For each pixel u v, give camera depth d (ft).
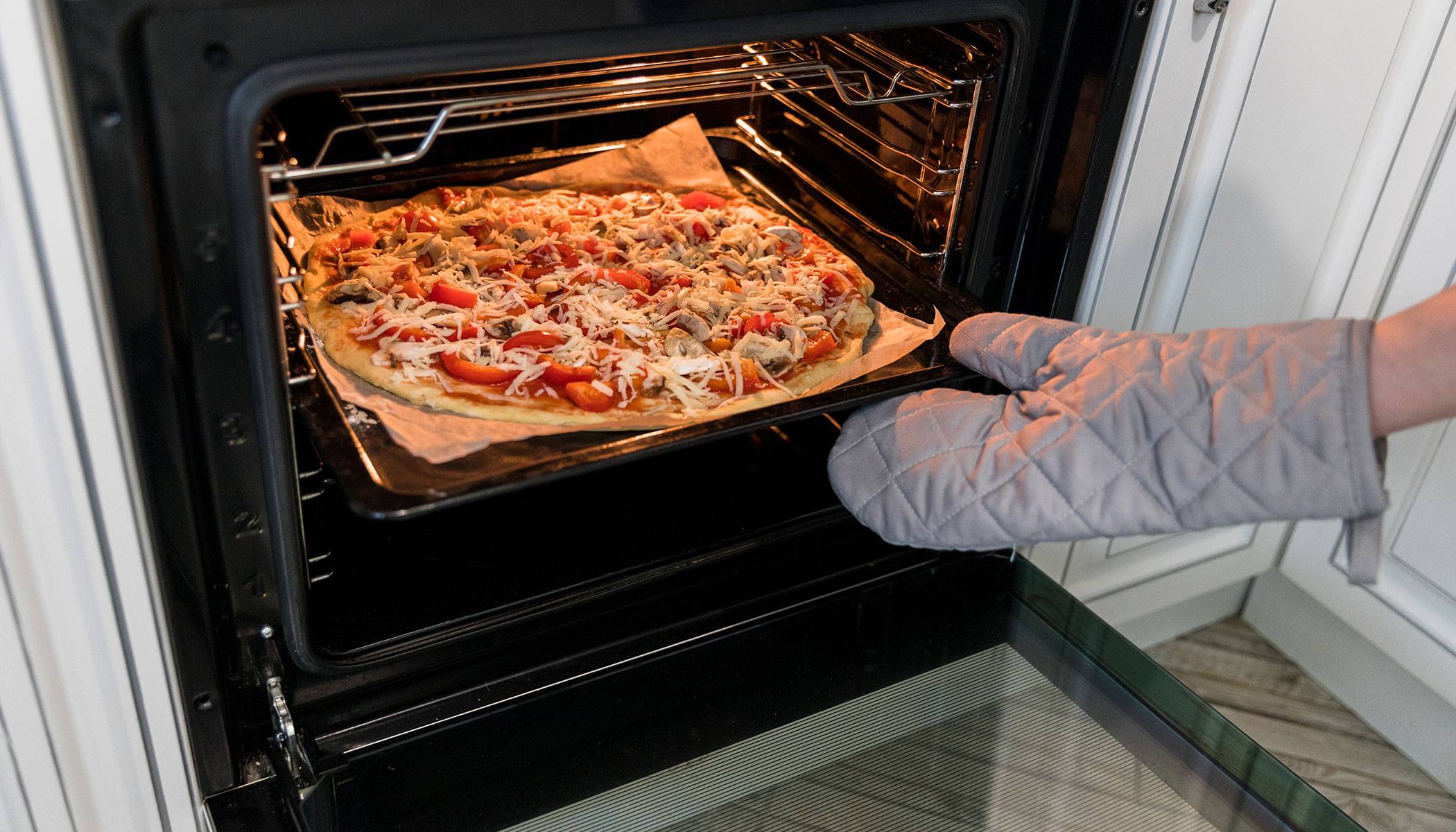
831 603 3.34
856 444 2.88
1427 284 3.85
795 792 2.83
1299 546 4.62
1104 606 4.53
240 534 2.52
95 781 2.74
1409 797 4.44
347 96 3.18
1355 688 4.76
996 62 2.95
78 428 2.21
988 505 2.57
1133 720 3.06
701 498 3.50
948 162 3.27
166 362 2.21
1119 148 3.33
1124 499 2.42
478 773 2.79
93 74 1.89
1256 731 4.70
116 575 2.40
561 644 3.13
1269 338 2.35
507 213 3.72
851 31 2.63
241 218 2.14
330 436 2.65
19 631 2.41
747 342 3.16
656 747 2.90
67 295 2.03
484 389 2.98
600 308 3.28
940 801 2.82
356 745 2.81
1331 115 3.60
